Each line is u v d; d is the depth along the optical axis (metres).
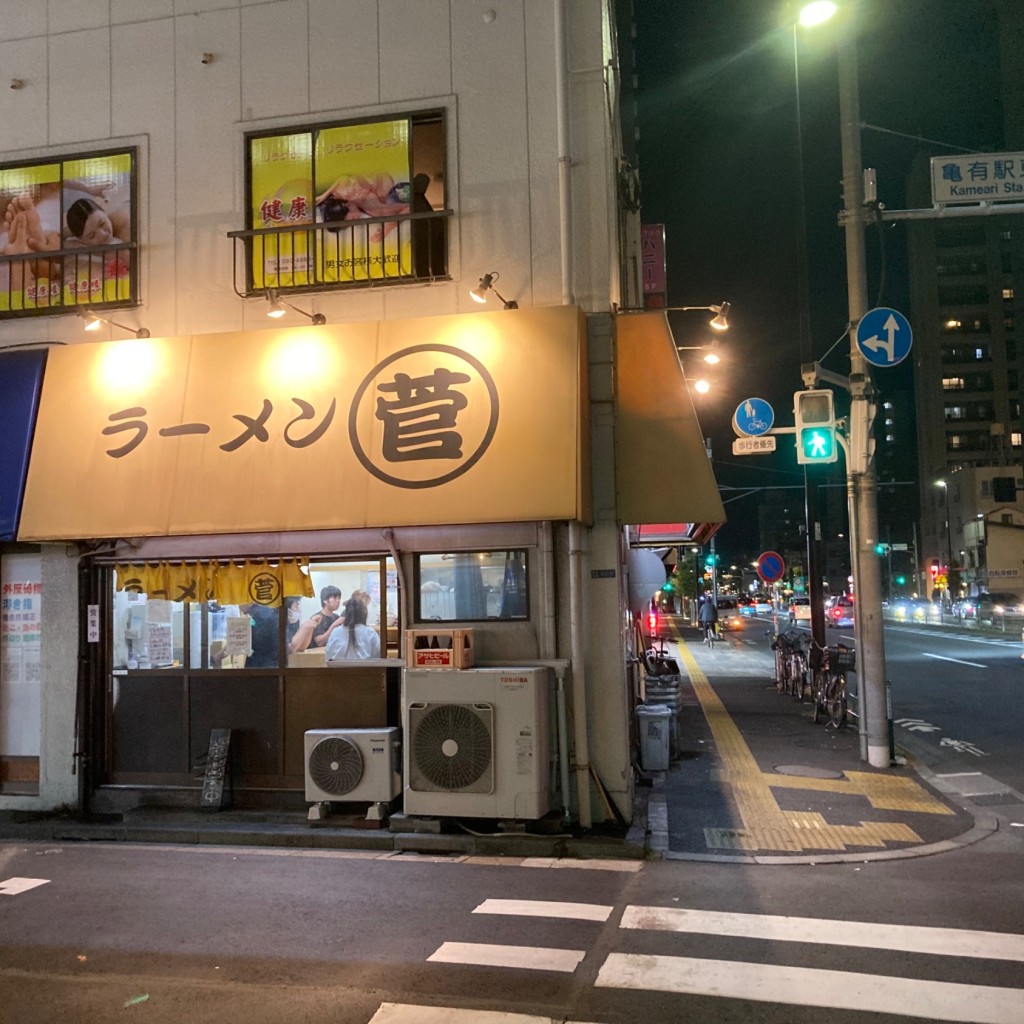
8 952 5.77
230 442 9.34
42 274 10.64
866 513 12.21
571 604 8.86
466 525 9.19
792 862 7.82
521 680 8.39
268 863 7.96
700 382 14.92
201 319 10.17
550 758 8.71
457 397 8.97
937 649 32.44
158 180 10.42
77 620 9.95
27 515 9.56
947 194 11.80
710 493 9.01
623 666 8.95
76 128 10.66
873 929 6.08
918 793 10.41
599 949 5.71
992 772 11.71
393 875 7.50
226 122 10.33
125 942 5.92
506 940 5.88
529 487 8.55
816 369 12.49
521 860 7.98
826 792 10.43
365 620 9.58
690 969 5.38
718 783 10.89
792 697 19.36
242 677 9.71
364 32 10.09
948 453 98.69
